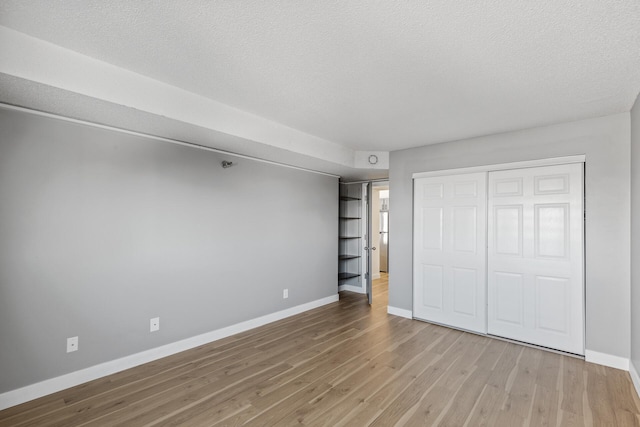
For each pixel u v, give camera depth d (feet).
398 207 14.90
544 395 8.02
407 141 13.46
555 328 10.77
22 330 7.63
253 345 11.23
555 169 10.87
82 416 7.08
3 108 7.42
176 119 8.48
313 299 16.08
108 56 6.94
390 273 15.19
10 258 7.49
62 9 5.34
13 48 6.02
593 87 8.07
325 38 6.13
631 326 9.23
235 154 12.43
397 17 5.43
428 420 7.01
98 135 8.89
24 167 7.70
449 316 13.24
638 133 8.40
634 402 7.69
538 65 7.03
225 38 6.18
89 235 8.70
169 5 5.21
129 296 9.46
